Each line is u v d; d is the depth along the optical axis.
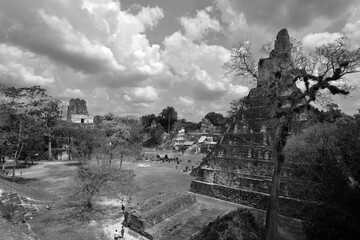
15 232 15.84
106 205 27.08
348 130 18.73
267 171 28.72
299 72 16.11
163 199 25.52
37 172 46.91
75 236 19.30
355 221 14.09
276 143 15.99
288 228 21.28
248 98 35.34
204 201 29.98
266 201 26.39
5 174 42.78
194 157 74.62
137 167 55.97
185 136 101.31
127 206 26.70
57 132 64.50
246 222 19.00
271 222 15.20
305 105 15.70
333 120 27.77
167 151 90.25
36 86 37.50
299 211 22.61
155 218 21.03
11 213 18.11
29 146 49.91
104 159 31.39
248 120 34.03
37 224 20.97
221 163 33.75
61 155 67.94
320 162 19.52
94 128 60.00
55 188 34.16
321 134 20.89
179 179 44.22
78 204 25.73
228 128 37.16
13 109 35.75
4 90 34.84
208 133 98.00
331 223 14.20
